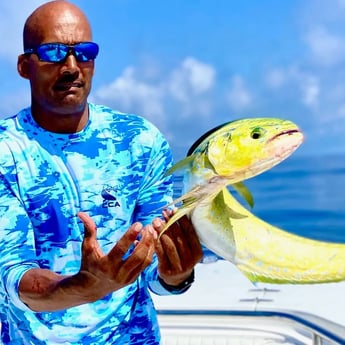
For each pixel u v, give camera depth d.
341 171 31.12
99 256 1.80
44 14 2.33
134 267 1.81
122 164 2.50
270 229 1.95
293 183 27.62
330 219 22.77
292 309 3.67
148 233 1.82
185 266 2.11
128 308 2.52
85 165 2.44
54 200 2.40
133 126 2.55
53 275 2.02
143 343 2.56
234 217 1.96
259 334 3.60
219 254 1.98
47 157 2.41
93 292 1.87
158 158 2.56
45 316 2.43
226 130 1.71
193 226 2.03
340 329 3.16
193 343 3.63
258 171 1.67
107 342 2.48
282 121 1.70
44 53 2.31
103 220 2.45
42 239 2.40
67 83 2.34
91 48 2.35
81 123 2.46
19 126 2.44
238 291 4.06
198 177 1.72
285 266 1.90
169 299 3.96
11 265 2.22
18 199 2.36
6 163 2.36
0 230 2.29
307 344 3.49
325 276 1.86
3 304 2.46
